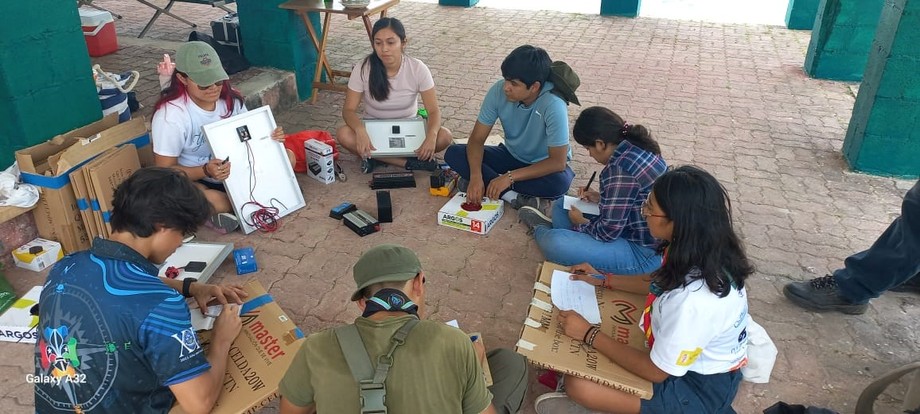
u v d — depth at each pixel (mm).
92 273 2029
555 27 9414
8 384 2850
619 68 7566
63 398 2076
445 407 1710
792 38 8977
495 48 8320
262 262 3781
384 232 4105
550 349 2586
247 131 4055
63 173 3486
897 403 2871
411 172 4770
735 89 6941
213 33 6461
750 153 5414
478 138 4219
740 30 9375
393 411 1667
